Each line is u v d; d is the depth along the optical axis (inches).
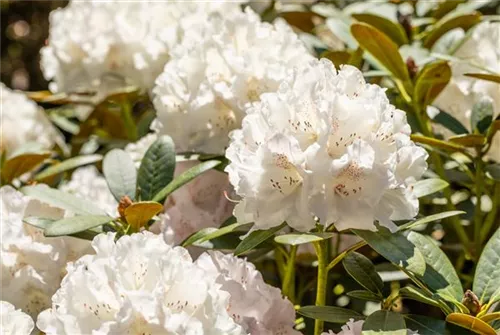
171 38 70.9
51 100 75.3
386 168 57.6
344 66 59.5
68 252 62.9
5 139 74.6
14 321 59.1
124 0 73.1
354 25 66.1
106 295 57.3
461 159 67.0
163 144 63.6
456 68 67.6
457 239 68.3
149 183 63.2
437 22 72.5
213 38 64.6
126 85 73.8
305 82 58.9
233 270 60.6
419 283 58.7
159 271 57.3
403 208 58.3
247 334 59.4
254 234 59.1
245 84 63.6
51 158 75.5
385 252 58.3
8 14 140.3
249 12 67.1
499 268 59.1
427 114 68.0
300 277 67.1
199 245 63.1
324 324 63.9
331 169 57.1
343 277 66.5
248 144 58.9
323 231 59.2
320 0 81.6
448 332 62.9
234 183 59.0
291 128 58.2
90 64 73.2
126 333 56.4
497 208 66.3
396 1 75.2
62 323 57.4
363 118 57.8
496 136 64.9
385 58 67.2
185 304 57.3
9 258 62.0
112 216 64.3
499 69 66.6
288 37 65.0
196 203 64.9
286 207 58.2
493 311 59.2
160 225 64.7
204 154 64.5
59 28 74.4
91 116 75.8
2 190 63.5
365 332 57.5
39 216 63.2
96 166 76.2
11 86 139.5
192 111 64.4
